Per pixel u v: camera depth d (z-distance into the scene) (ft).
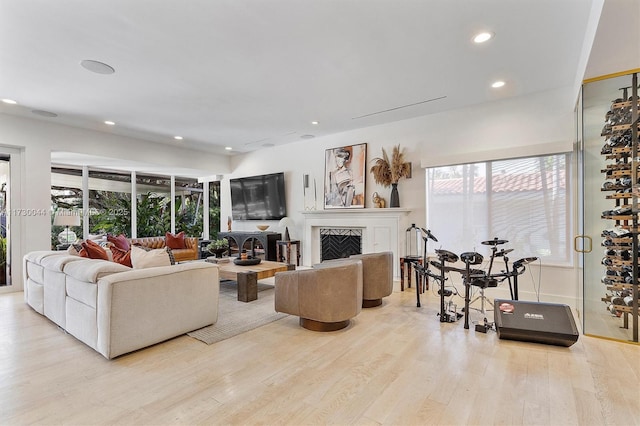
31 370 7.41
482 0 7.36
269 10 7.62
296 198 21.63
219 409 5.95
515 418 5.62
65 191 20.54
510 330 8.87
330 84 12.07
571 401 6.12
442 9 7.68
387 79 11.65
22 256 15.47
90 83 11.68
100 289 8.02
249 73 11.04
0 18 7.73
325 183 19.81
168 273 9.07
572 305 12.17
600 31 7.19
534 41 9.12
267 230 23.13
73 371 7.38
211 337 9.37
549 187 12.90
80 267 8.93
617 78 9.35
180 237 22.38
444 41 9.11
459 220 15.02
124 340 8.06
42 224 15.88
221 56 9.84
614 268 9.55
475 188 14.61
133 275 8.32
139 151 20.12
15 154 15.43
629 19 6.72
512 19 8.07
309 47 9.38
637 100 9.18
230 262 16.38
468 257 10.07
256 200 23.77
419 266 12.55
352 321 10.84
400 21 8.14
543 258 12.98
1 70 10.58
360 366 7.58
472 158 14.32
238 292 13.51
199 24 8.14
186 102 13.76
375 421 5.58
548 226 12.91
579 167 11.37
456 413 5.78
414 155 16.31
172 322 9.13
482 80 11.80
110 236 19.38
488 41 9.12
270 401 6.19
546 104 12.81
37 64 10.18
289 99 13.58
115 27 8.22
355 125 17.63
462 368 7.46
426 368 7.47
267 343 8.99
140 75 11.08
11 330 10.04
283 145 22.30
